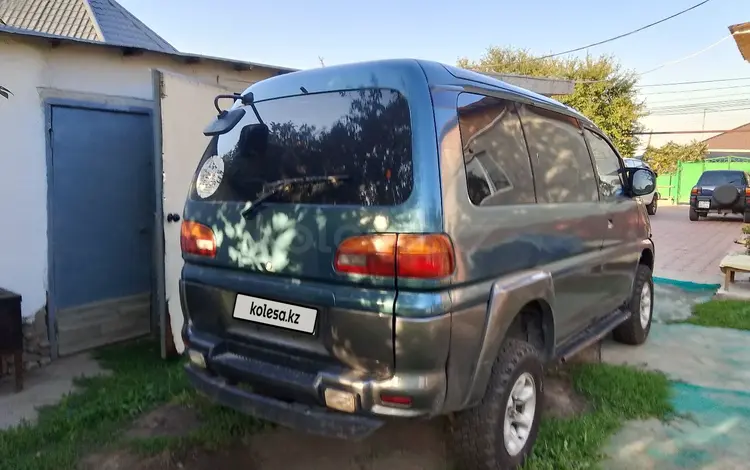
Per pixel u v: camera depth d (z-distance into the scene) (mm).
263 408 2633
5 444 3195
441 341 2350
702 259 9977
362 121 2566
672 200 32188
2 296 3955
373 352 2369
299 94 2824
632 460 3129
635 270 4840
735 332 5574
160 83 4395
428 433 3422
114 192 5117
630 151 27500
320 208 2510
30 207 4539
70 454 3117
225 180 2930
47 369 4488
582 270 3676
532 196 3105
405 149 2412
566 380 4242
